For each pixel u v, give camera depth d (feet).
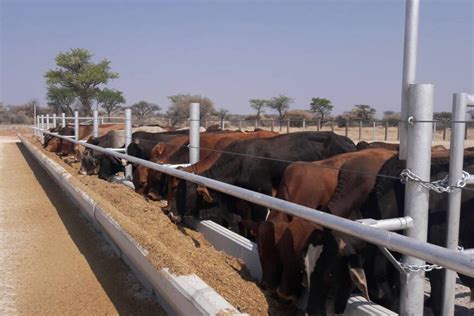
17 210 31.99
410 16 9.86
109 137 41.93
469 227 15.39
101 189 30.42
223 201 24.90
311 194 17.20
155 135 37.55
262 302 13.99
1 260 20.93
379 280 14.46
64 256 21.27
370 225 9.67
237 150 25.12
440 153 17.21
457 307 15.78
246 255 17.46
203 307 10.75
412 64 9.96
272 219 15.03
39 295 16.94
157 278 13.50
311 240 13.07
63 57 141.49
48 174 50.93
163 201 29.17
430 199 14.83
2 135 157.38
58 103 148.56
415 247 7.73
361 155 17.44
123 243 17.29
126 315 15.12
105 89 145.59
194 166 24.16
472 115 10.77
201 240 21.16
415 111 9.80
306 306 13.50
